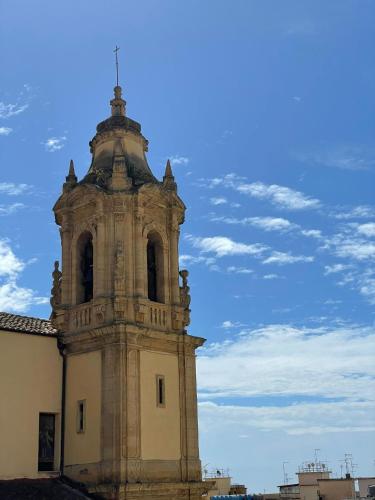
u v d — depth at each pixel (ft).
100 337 131.54
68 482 128.47
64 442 132.87
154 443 129.80
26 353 133.59
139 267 136.56
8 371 130.31
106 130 151.94
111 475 122.52
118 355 128.67
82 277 143.23
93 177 144.56
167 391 135.64
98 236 137.80
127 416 125.80
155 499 125.59
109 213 138.62
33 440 130.11
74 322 138.51
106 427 126.00
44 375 134.72
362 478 260.21
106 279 135.54
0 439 126.11
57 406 134.92
